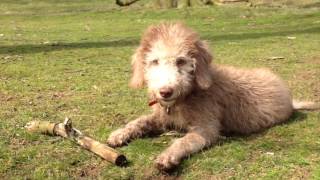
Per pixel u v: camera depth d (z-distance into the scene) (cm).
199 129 157
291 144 161
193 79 152
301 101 205
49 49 355
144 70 154
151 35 155
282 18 565
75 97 220
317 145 160
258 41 394
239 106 169
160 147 159
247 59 317
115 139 160
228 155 152
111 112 197
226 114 168
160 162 143
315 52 341
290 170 143
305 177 139
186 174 143
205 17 605
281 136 167
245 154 152
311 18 554
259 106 171
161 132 170
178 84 145
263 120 172
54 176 145
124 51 350
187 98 158
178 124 164
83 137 158
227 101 168
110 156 148
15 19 625
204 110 159
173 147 149
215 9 655
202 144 153
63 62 304
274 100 175
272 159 149
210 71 162
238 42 391
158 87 144
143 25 543
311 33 439
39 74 268
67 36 450
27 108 202
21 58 315
